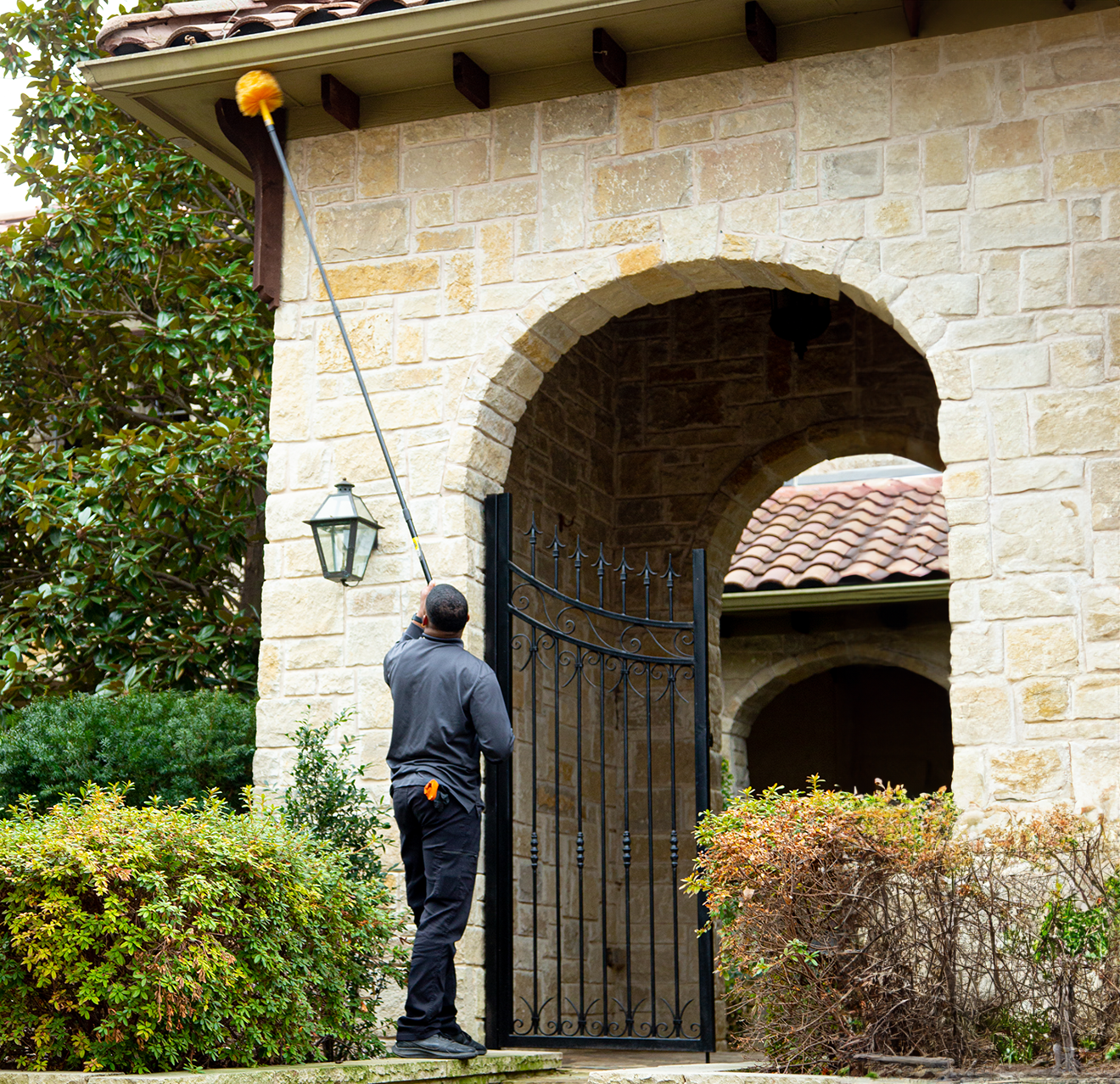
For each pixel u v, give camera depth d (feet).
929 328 20.77
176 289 32.86
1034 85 20.92
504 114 23.36
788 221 21.65
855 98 21.63
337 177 24.07
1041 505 19.94
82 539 30.25
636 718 30.78
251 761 25.17
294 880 17.12
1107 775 19.02
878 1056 17.22
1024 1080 16.38
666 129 22.47
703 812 20.98
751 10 21.13
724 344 31.99
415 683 17.25
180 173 32.53
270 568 23.32
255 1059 16.44
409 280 23.44
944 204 21.02
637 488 31.94
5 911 15.31
